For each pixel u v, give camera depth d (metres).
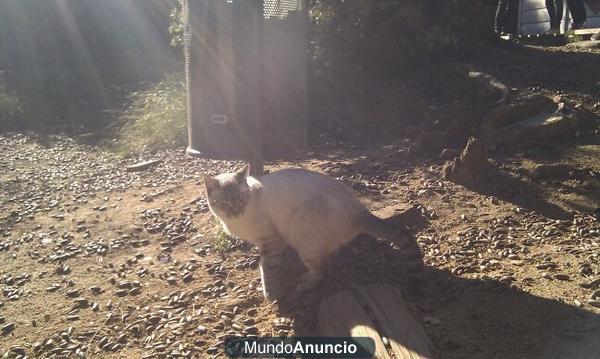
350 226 1.07
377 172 1.71
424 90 2.35
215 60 1.25
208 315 1.06
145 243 1.45
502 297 0.99
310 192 1.07
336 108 2.32
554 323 0.90
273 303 1.08
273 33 1.26
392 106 2.23
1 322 1.14
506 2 3.76
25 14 4.27
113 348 1.00
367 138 2.12
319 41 2.31
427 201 1.48
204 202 1.64
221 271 1.25
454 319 0.94
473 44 2.66
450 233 1.32
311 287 1.10
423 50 2.46
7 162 2.40
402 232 1.04
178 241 1.44
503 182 1.56
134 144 2.45
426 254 1.22
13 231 1.63
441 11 2.53
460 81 2.30
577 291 1.00
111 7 4.57
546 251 1.20
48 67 4.06
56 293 1.24
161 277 1.25
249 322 1.03
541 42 3.35
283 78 1.30
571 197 1.46
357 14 2.32
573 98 2.00
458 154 1.74
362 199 1.50
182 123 2.41
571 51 2.72
